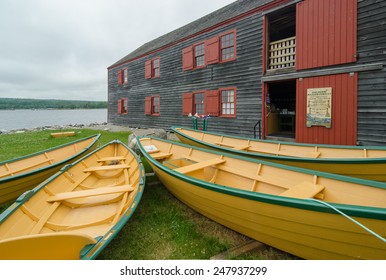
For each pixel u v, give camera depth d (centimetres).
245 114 1098
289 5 903
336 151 600
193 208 453
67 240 223
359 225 228
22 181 484
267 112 1050
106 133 1700
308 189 341
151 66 1747
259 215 310
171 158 673
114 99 2325
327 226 257
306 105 865
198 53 1363
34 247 213
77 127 2534
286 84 1398
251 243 354
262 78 1006
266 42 1001
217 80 1234
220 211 372
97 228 349
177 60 1503
